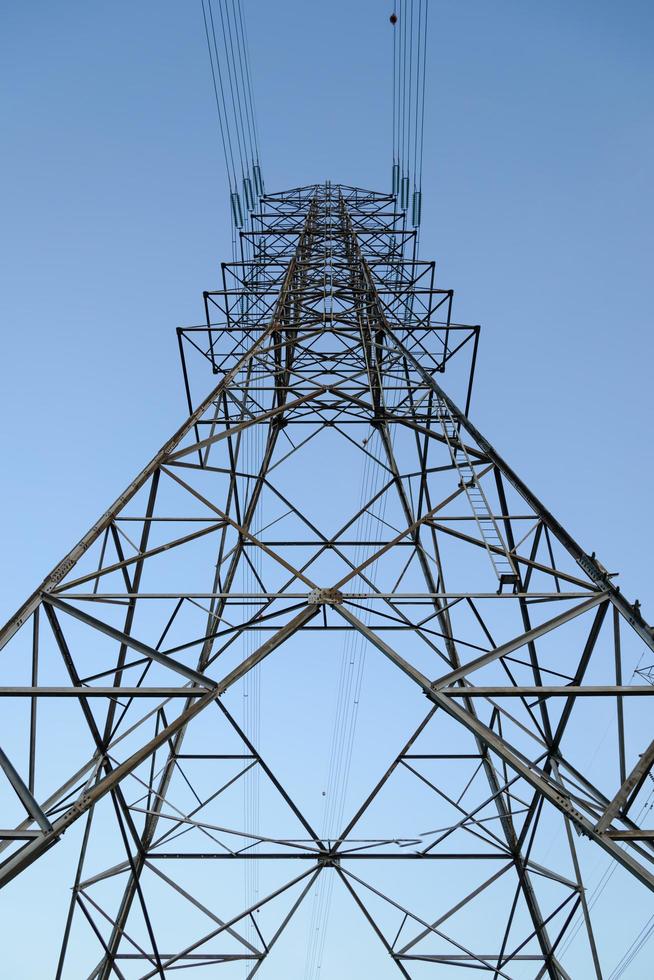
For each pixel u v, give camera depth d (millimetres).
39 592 13625
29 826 11898
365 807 17656
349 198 37781
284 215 35094
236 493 22328
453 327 25172
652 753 12523
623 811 12609
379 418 22297
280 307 25219
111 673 14656
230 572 21562
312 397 21078
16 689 12766
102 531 15258
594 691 13133
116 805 15750
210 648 19375
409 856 18172
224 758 20594
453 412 18875
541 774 12688
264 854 17984
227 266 29375
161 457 16797
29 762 12859
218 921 18391
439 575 21453
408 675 13344
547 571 15164
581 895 17266
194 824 17531
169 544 15883
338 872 17906
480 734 12812
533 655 15891
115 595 14203
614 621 14094
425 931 18141
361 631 13906
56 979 15820
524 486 16422
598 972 16422
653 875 11453
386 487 23781
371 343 24047
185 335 25797
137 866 17906
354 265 29594
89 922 16719
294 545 23766
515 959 18062
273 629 22438
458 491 17141
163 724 20016
